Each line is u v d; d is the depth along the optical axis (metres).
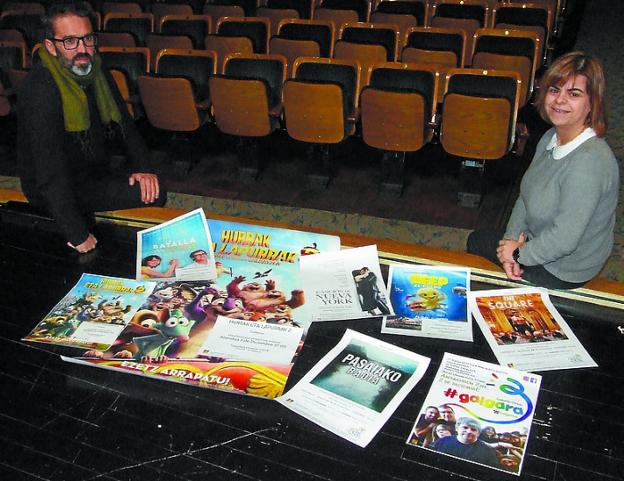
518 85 3.39
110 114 2.13
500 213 3.40
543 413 1.27
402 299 1.59
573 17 5.83
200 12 5.83
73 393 1.35
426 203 3.53
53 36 1.88
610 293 1.58
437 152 4.00
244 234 1.82
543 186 1.77
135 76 4.11
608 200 1.70
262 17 4.91
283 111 3.76
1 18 5.38
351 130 3.56
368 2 5.20
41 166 1.84
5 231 1.94
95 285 1.65
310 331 1.50
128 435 1.25
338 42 4.11
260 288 1.63
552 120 1.68
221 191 3.71
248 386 1.33
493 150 3.20
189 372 1.36
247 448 1.21
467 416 1.26
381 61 4.07
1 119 4.29
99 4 5.89
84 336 1.48
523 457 1.18
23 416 1.30
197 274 1.68
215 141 4.27
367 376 1.36
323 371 1.37
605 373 1.37
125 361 1.40
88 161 2.18
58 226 1.84
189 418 1.28
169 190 3.73
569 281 1.82
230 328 1.49
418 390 1.33
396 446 1.21
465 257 1.75
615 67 4.96
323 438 1.23
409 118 3.19
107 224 1.95
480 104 3.01
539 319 1.52
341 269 1.68
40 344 1.47
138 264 1.73
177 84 3.44
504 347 1.44
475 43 4.16
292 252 1.75
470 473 1.16
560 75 1.62
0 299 1.64
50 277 1.72
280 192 3.69
